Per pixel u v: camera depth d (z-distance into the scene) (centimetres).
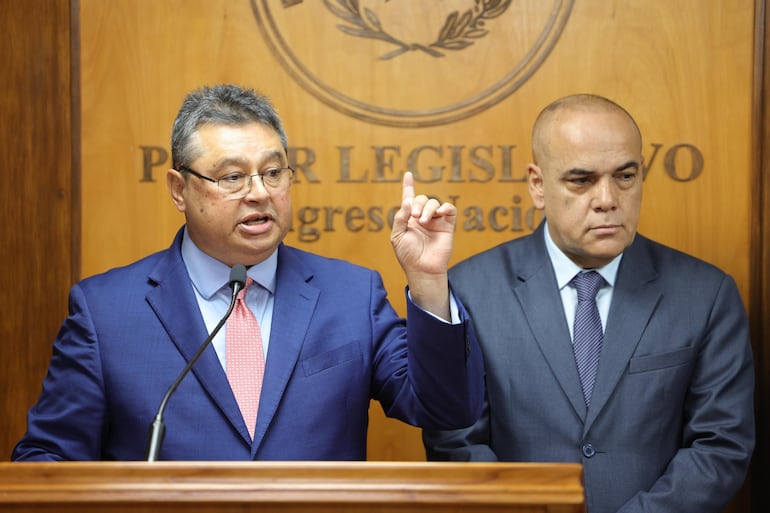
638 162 364
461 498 209
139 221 470
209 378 312
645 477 354
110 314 322
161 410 262
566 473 211
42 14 466
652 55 460
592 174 358
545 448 361
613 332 366
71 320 325
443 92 466
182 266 331
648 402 358
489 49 464
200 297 331
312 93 468
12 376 471
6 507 212
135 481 214
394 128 468
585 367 367
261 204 317
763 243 455
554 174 364
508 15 464
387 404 334
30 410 326
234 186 317
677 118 460
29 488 212
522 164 465
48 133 468
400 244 301
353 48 467
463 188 467
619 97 461
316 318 329
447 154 466
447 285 303
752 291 456
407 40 466
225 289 331
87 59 468
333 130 469
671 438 362
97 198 470
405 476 212
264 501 211
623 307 370
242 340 323
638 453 356
